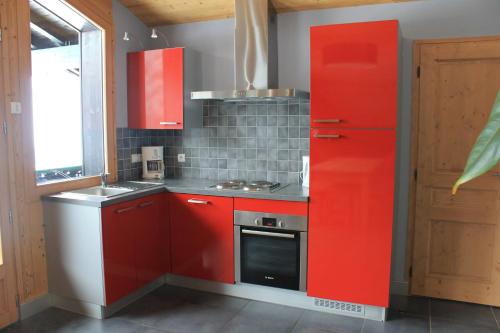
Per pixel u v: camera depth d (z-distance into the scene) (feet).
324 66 9.50
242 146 12.61
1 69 9.02
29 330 9.37
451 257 10.78
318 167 9.76
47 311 10.30
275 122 12.12
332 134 9.59
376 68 9.13
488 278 10.52
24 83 9.57
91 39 11.88
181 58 11.87
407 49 10.64
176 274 11.75
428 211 10.84
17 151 9.48
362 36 9.17
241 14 11.03
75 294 10.09
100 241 9.53
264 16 10.85
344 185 9.60
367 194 9.45
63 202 9.89
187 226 11.41
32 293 10.07
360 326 9.54
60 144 11.55
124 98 12.61
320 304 10.33
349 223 9.64
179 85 11.94
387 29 8.98
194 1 11.80
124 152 12.69
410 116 10.76
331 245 9.86
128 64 12.58
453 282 10.80
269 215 10.32
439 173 10.66
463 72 10.24
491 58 10.00
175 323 9.75
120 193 10.33
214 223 11.02
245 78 11.07
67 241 10.00
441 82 10.44
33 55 10.53
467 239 10.61
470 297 10.68
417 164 10.81
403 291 11.21
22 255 9.75
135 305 10.69
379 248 9.47
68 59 12.46
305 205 9.96
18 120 9.47
